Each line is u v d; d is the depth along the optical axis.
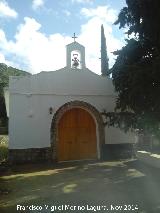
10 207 8.89
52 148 16.62
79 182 11.91
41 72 16.73
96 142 17.73
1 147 20.05
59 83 17.03
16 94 16.30
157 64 12.14
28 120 16.39
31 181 12.29
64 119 17.39
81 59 17.64
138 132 15.35
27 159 16.28
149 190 10.45
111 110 17.73
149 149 17.50
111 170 14.18
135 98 13.32
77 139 17.50
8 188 11.18
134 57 13.98
